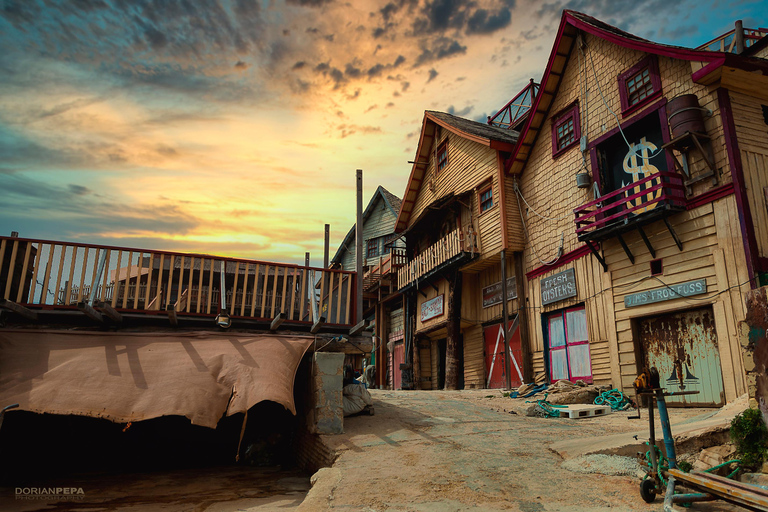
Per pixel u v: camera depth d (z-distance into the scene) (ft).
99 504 19.89
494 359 56.59
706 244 33.12
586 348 43.52
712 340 33.04
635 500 14.92
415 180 76.43
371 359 86.28
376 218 98.27
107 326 27.45
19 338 24.86
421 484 17.37
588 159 44.62
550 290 48.14
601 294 41.60
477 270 60.95
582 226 44.60
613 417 31.48
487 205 57.88
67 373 23.48
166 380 24.17
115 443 31.99
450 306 60.54
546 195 50.39
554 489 16.35
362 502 15.74
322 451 24.45
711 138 33.50
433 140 72.54
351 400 30.09
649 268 37.27
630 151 41.22
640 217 35.76
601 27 44.09
